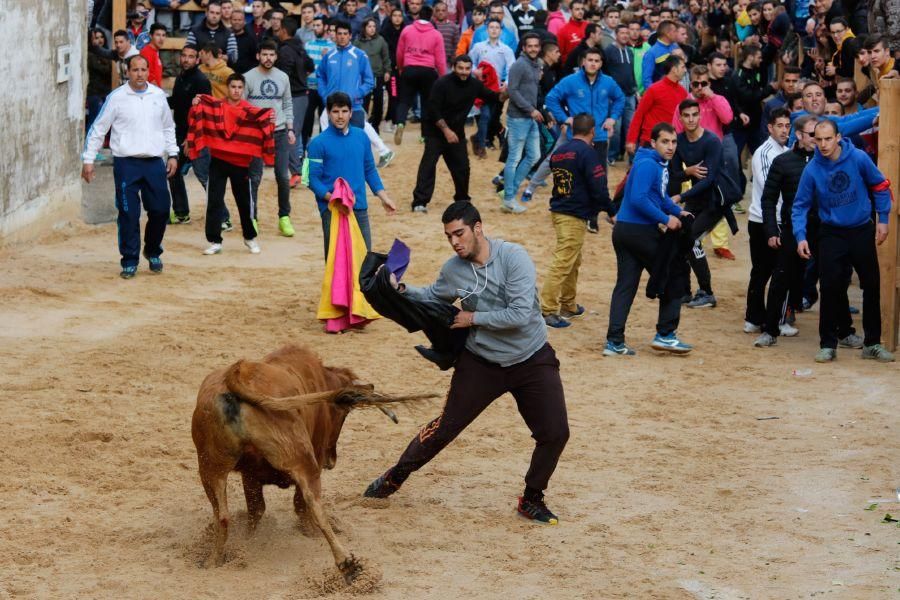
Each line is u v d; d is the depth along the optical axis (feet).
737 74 69.56
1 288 47.73
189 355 40.70
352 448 32.86
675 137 41.01
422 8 83.97
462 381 27.53
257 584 23.94
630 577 24.79
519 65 65.41
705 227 49.14
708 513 28.63
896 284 43.34
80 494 28.66
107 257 54.49
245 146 54.29
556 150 45.93
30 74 55.42
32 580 23.82
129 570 24.47
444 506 28.86
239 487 29.55
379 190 45.93
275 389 23.97
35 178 56.29
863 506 29.07
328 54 72.02
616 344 43.04
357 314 44.37
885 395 38.75
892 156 42.91
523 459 32.42
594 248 61.31
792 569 25.29
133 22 81.97
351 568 23.62
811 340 45.85
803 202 41.73
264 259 56.03
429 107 65.36
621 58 78.28
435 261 56.44
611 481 30.81
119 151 49.55
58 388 36.40
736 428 35.45
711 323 48.34
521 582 24.47
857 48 56.75
